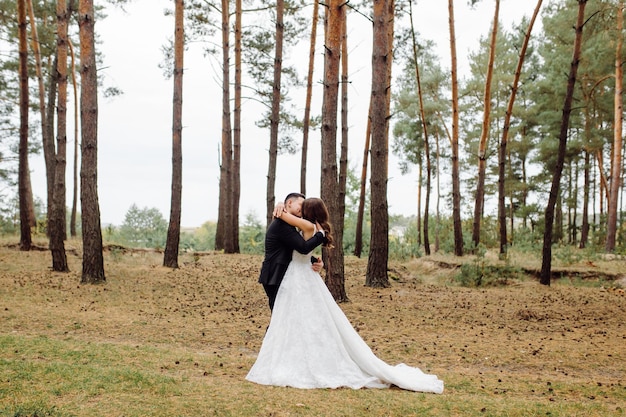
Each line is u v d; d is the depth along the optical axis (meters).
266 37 23.11
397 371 5.72
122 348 6.68
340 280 11.77
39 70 22.05
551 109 33.69
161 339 7.89
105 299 11.02
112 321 8.96
